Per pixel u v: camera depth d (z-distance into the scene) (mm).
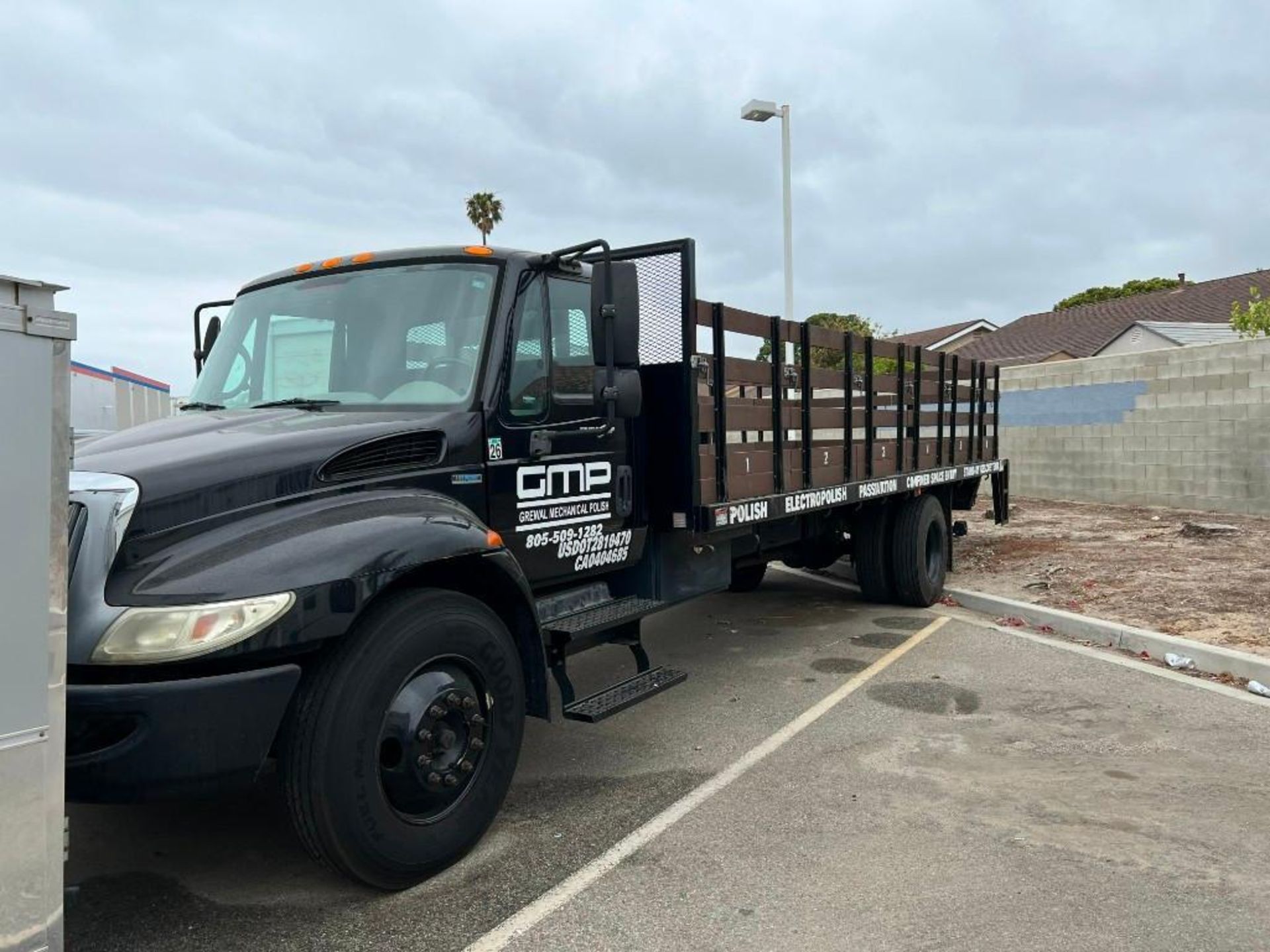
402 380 4305
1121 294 59688
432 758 3564
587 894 3543
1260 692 5977
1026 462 17406
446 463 4039
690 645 7574
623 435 5070
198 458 3389
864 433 7719
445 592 3670
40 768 2416
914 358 8633
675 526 5258
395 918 3385
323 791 3219
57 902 2471
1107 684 6227
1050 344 38719
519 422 4402
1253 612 7676
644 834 4059
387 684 3371
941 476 9117
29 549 2367
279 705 3100
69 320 2434
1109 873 3639
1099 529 12797
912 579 8633
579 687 6371
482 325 4312
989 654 7078
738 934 3248
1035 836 3967
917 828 4062
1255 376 13539
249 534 3305
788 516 6379
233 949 3203
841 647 7398
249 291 4941
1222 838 3928
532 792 4555
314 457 3607
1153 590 8625
